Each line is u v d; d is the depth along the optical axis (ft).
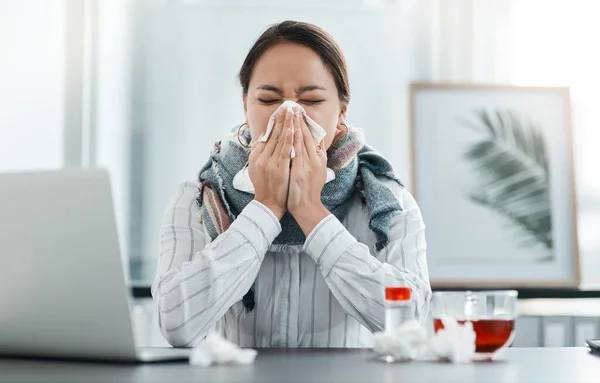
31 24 10.39
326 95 5.78
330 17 10.60
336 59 5.87
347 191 5.98
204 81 10.55
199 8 10.55
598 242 10.43
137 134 10.51
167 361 3.81
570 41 10.59
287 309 5.83
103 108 10.49
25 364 3.76
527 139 10.30
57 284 3.70
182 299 5.12
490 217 10.15
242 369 3.55
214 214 5.91
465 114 10.32
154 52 10.53
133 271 10.36
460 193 10.19
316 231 5.39
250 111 5.89
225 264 5.24
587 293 9.78
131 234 10.41
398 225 5.96
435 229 10.11
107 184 3.55
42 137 10.39
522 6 10.60
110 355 3.75
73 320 3.74
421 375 3.36
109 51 10.50
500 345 4.02
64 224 3.63
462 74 10.57
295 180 5.48
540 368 3.67
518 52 10.59
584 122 10.56
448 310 4.06
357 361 3.91
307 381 3.14
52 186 3.63
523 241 10.13
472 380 3.22
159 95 10.55
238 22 10.55
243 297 5.76
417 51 10.60
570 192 10.25
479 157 10.25
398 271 5.34
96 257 3.61
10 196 3.71
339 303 5.70
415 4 10.62
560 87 10.39
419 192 10.18
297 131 5.53
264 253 5.42
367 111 10.57
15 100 10.36
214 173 6.15
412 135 10.27
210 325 5.25
